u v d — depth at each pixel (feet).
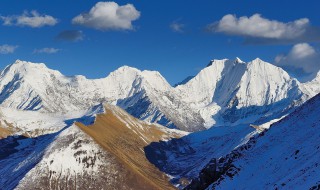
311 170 297.94
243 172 377.71
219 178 387.14
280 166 350.02
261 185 339.16
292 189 291.58
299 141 373.61
